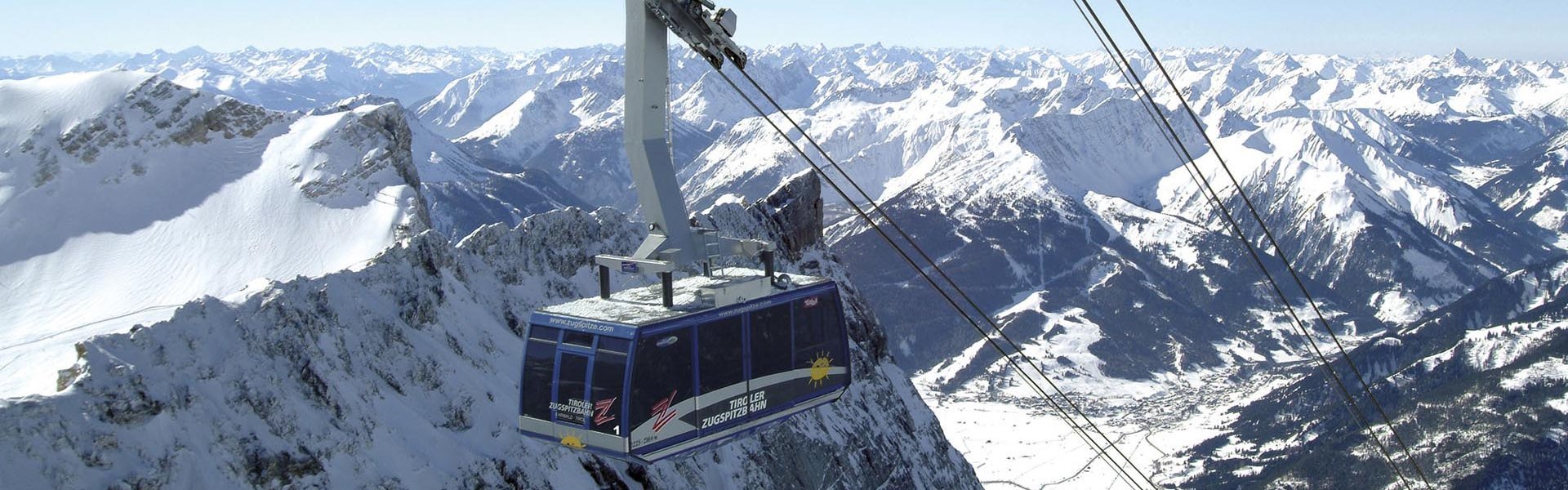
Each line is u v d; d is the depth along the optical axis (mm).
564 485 55250
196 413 43719
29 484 37281
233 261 148875
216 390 45438
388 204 160750
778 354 34656
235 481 42969
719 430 33125
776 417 34844
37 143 167500
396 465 48844
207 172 169000
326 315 53094
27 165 163875
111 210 159750
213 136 175375
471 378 58156
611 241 81938
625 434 30781
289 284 52594
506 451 54625
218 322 48281
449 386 56094
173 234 153375
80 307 136000
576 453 57500
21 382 49125
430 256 63125
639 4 31797
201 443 43000
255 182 164875
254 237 153875
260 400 46281
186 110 175875
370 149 171625
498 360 62344
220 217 157500
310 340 50781
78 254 149000
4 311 135250
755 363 33906
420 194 170125
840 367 37125
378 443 49281
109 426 40688
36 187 161250
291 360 49531
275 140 173875
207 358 46344
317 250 149750
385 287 58531
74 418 39844
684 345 31938
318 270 145250
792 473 71812
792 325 35156
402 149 175875
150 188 163000
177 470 41344
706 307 32562
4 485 36625
